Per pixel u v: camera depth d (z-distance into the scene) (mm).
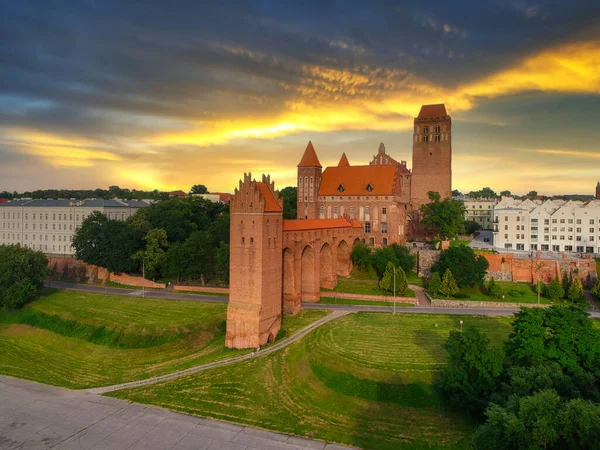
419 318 83875
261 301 75750
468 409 51969
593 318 80375
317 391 60344
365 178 133500
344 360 64750
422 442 48938
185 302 99250
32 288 98812
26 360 78000
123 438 50250
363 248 114125
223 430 51688
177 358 75438
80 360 77438
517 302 92188
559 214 128375
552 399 37531
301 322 84062
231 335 76938
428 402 55969
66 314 92312
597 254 119375
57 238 159500
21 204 165000
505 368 52562
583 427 35125
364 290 103625
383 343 70812
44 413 56156
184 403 58219
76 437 50562
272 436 50406
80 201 162875
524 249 131750
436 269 104125
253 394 59750
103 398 60312
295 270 89375
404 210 136000
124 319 88188
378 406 56344
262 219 75625
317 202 137625
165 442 49312
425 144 147375
